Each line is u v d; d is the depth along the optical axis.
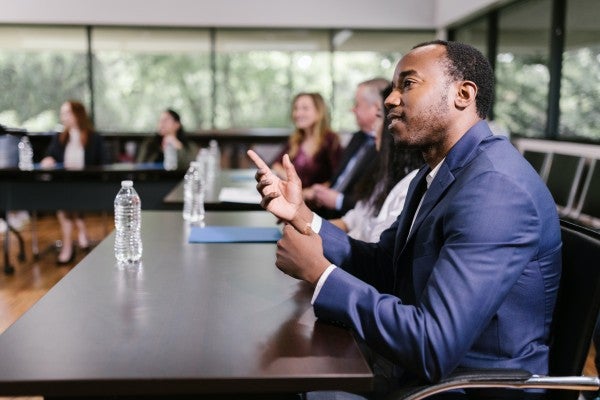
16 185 4.11
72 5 6.71
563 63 4.98
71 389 0.87
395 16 6.98
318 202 2.85
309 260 1.10
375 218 1.91
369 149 2.83
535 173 1.13
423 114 1.15
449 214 1.08
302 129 3.91
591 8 4.44
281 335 1.05
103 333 1.04
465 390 1.13
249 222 2.15
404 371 1.23
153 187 4.13
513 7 5.73
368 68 7.19
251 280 1.37
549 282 1.13
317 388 0.89
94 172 4.10
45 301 1.21
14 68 6.94
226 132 6.72
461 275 1.00
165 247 1.71
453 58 1.15
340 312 1.05
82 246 4.93
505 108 6.07
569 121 4.88
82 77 7.01
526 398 1.12
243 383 0.88
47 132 6.31
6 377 0.87
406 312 1.00
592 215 3.46
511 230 1.03
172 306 1.19
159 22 6.81
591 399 1.69
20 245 4.57
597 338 1.74
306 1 6.89
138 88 7.08
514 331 1.10
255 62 7.12
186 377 0.88
